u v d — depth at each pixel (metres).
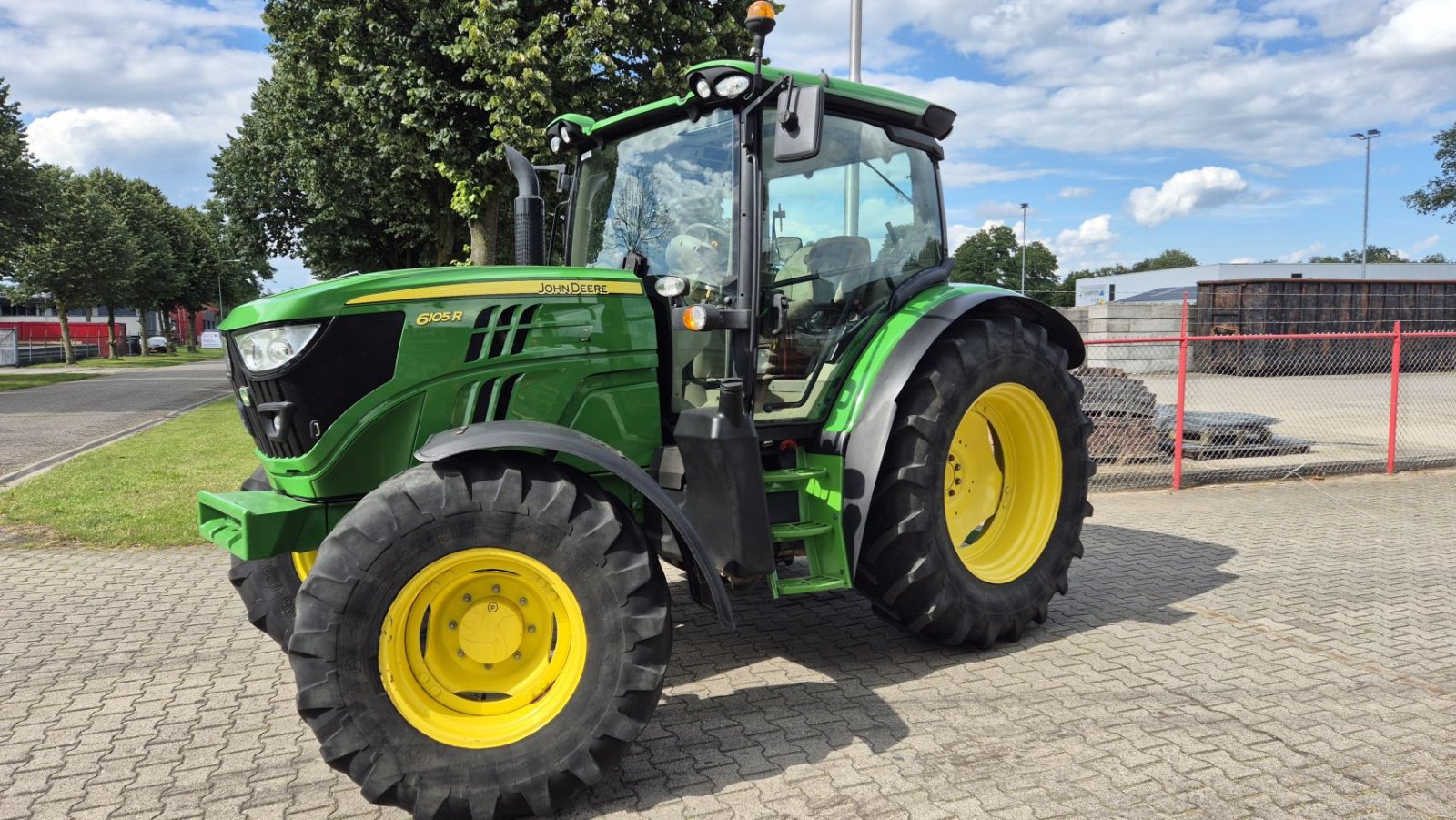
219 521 3.35
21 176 23.91
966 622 4.06
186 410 16.94
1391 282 19.92
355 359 3.04
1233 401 13.17
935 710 3.58
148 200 50.75
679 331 3.73
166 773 3.13
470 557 2.81
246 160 25.95
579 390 3.40
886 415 3.83
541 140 10.36
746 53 12.23
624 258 3.99
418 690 2.86
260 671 4.09
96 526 6.93
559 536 2.83
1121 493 8.27
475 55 10.44
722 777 3.06
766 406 3.88
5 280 39.28
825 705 3.64
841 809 2.84
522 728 2.84
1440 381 15.91
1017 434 4.54
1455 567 5.68
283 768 3.17
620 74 11.32
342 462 3.09
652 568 2.90
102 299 41.31
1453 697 3.66
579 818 2.82
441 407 3.17
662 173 4.00
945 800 2.88
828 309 4.05
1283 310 19.09
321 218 21.41
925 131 4.46
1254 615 4.73
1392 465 9.23
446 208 16.23
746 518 3.35
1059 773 3.05
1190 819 2.75
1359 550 6.14
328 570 2.68
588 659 2.84
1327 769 3.05
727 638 4.47
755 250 3.65
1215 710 3.55
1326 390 13.62
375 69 11.41
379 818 2.83
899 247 4.36
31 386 24.11
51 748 3.32
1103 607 4.90
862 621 4.71
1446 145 43.09
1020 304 4.46
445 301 3.17
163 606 5.07
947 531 4.02
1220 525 6.93
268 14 12.84
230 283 60.62
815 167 3.96
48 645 4.43
